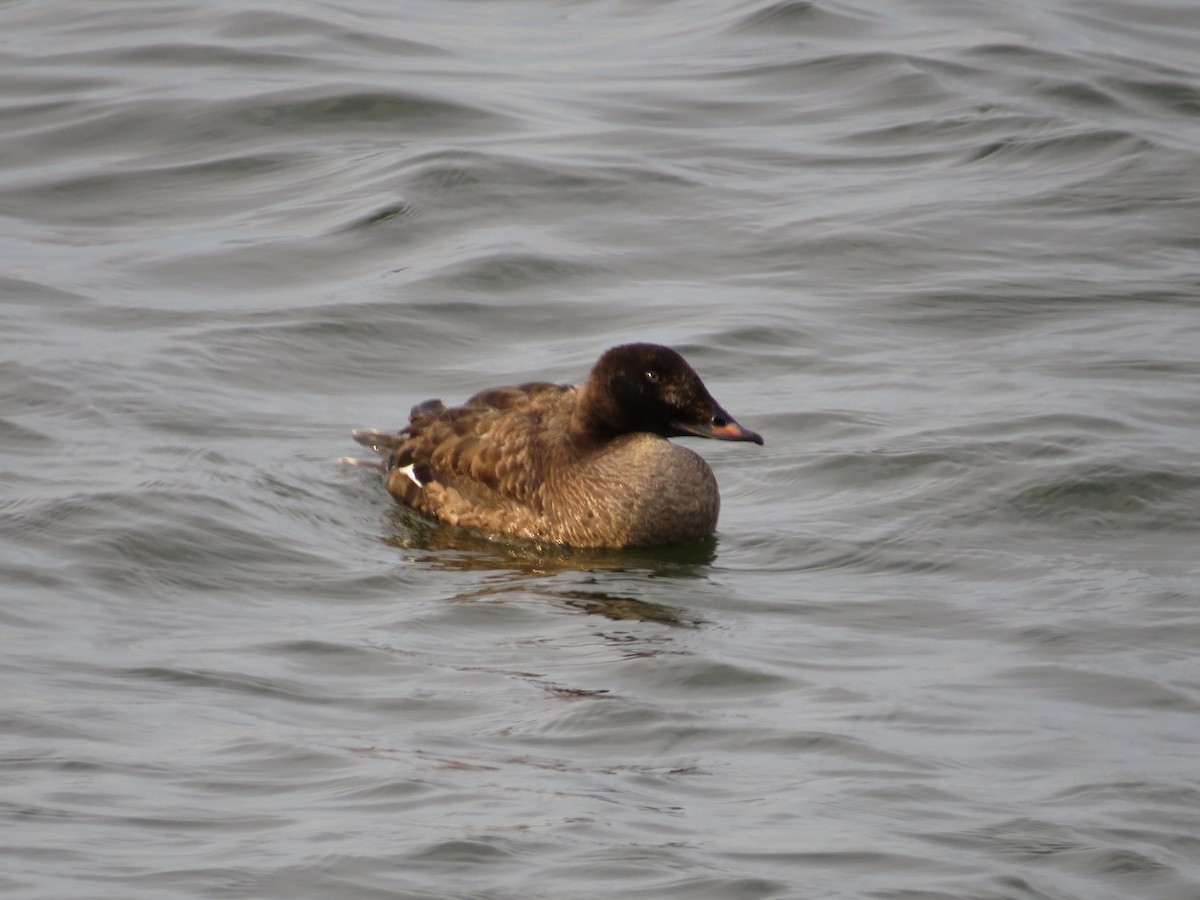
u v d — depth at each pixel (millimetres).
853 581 12922
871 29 27531
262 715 10312
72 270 19641
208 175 22516
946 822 9008
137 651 11305
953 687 10844
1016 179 22219
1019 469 14586
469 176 21781
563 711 10438
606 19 28719
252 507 14023
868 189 21969
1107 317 18484
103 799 9125
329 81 24891
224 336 17875
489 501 14273
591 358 17562
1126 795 9328
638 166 22344
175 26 27516
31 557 12750
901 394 16516
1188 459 14648
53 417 15633
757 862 8539
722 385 16953
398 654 11375
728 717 10391
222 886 8227
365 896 8203
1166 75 25547
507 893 8234
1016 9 28578
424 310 18656
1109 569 12898
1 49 26641
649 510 13695
